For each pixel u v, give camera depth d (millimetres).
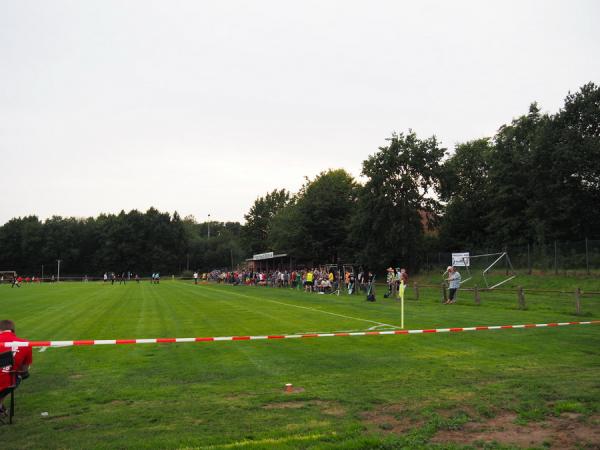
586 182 42375
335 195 66438
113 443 5945
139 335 15078
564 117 43531
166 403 7707
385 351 11984
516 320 18203
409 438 5973
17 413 7316
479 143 63594
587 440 5938
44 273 120625
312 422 6656
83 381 9219
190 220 183500
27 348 7461
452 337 14078
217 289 49969
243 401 7758
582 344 12797
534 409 7129
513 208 51750
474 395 7949
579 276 32938
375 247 53438
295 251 65375
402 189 52812
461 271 43562
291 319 19234
